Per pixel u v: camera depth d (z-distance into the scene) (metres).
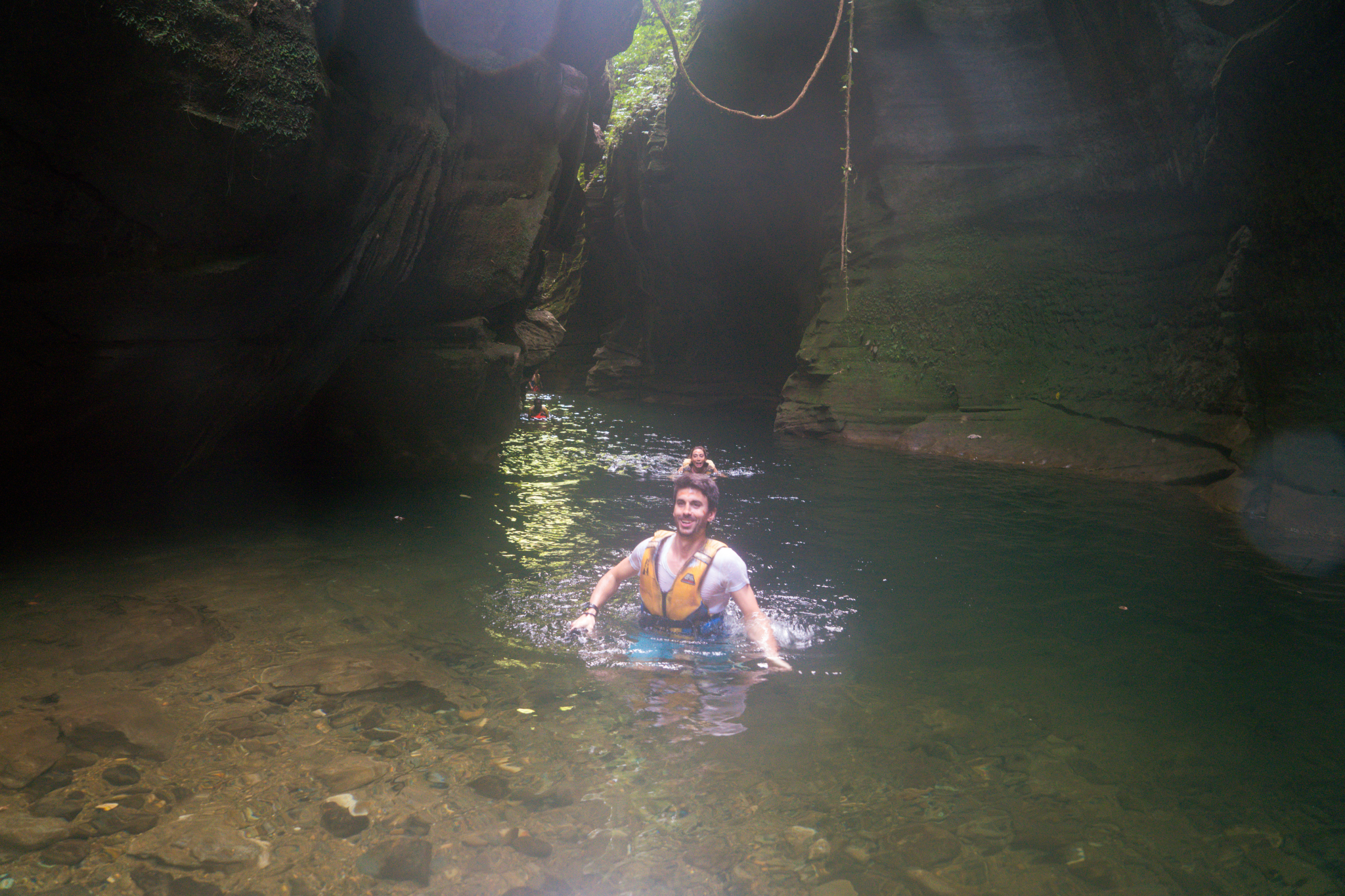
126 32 4.29
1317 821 2.71
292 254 6.05
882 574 5.78
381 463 9.46
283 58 5.05
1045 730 3.36
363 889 2.25
